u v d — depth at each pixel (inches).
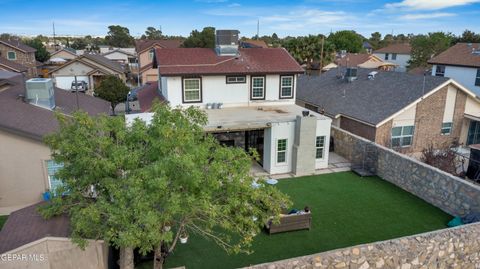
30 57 2134.6
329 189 673.6
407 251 387.5
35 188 566.3
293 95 919.0
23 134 532.7
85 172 333.1
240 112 819.4
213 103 852.6
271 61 902.4
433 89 848.9
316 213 571.5
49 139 346.6
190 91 832.9
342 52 2320.4
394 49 2576.3
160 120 331.3
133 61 2834.6
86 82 1926.7
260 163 823.1
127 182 293.9
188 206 297.4
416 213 579.2
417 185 643.5
